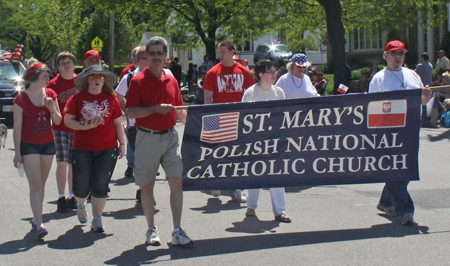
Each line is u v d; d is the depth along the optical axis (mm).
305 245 4973
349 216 6000
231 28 22391
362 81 20625
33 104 5383
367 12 22297
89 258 4730
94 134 5402
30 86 5422
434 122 14719
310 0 22859
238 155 5426
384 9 21938
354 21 23047
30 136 5352
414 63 29219
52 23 41562
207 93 6965
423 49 29031
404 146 5586
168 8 24516
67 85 6590
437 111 14641
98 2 22781
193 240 5211
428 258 4535
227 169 5426
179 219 5027
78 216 5828
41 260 4691
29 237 5391
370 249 4809
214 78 6934
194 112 5270
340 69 18297
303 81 7355
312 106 5457
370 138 5555
